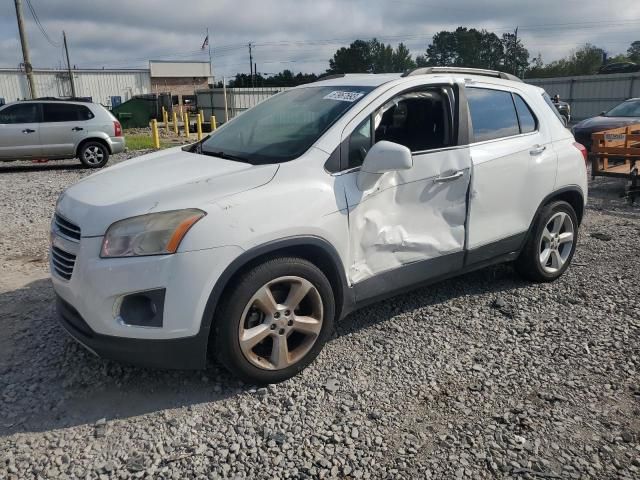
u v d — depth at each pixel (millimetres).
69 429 3025
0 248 6406
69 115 14148
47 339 3990
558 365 3715
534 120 4820
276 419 3125
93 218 3090
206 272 3035
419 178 3900
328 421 3111
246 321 3283
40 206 8812
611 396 3371
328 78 4641
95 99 54500
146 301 3076
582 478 2709
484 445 2932
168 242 2994
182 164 3740
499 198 4430
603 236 6723
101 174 3801
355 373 3594
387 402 3295
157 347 3064
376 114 3805
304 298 3486
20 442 2916
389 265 3863
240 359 3250
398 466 2775
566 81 35500
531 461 2816
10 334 4070
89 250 3041
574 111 35469
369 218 3682
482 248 4418
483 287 5035
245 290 3170
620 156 8664
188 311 3041
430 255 4070
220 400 3293
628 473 2740
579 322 4340
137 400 3289
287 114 4121
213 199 3139
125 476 2693
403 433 3021
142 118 37812
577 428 3068
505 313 4480
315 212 3369
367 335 4094
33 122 13797
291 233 3270
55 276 3361
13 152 13648
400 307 4582
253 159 3629
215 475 2699
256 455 2842
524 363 3738
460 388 3445
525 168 4582
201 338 3113
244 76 77875
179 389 3395
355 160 3662
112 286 2988
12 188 10750
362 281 3736
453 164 4082
